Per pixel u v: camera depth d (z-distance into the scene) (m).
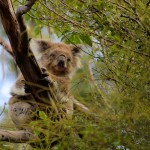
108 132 7.61
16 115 12.49
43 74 10.25
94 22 9.78
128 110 7.81
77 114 8.21
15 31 9.50
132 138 7.68
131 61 8.61
